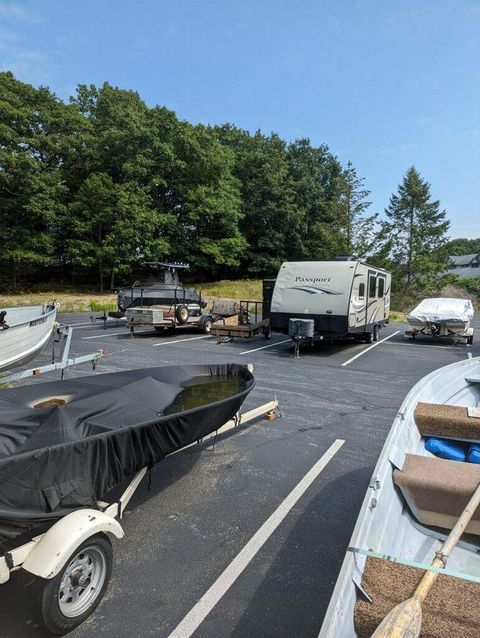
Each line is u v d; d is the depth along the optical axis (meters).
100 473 2.97
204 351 12.43
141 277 34.41
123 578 3.09
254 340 14.91
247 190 40.44
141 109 36.31
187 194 33.88
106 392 3.81
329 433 5.97
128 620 2.71
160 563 3.25
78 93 38.34
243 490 4.37
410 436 3.74
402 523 2.97
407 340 15.84
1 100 28.91
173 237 34.53
